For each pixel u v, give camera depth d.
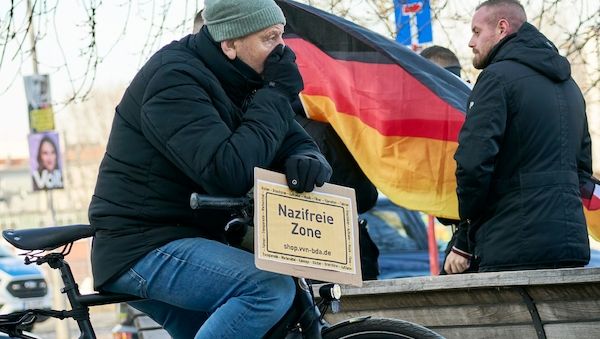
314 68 7.90
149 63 4.59
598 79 11.32
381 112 7.68
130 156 4.55
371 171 7.72
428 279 5.89
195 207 4.19
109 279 4.54
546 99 6.46
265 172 4.30
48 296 20.25
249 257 4.39
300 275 4.29
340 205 4.50
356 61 7.82
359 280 4.47
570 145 6.52
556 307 5.62
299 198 4.37
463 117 7.56
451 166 7.58
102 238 4.55
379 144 7.68
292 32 8.03
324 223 4.42
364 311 6.35
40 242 4.52
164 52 4.62
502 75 6.45
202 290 4.40
